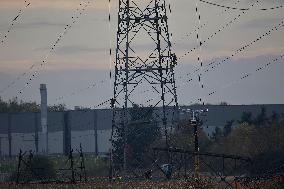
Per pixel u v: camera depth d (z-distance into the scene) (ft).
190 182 576.61
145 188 611.47
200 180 566.36
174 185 612.29
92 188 633.61
